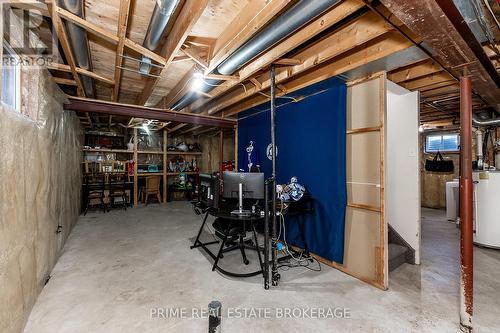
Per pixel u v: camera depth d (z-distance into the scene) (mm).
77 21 1733
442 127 6207
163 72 2652
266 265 2369
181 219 5273
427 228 4629
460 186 1860
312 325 1832
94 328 1774
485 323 1869
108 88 3912
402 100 3084
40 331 1737
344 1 1673
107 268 2787
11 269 1566
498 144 4820
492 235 3617
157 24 1761
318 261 3055
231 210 2934
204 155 8703
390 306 2080
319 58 2365
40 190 2242
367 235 2535
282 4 1525
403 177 3086
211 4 1863
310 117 3277
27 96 2123
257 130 4488
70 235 4016
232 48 2061
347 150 2791
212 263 2969
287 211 2889
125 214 5719
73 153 4461
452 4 1141
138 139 7793
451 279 2576
